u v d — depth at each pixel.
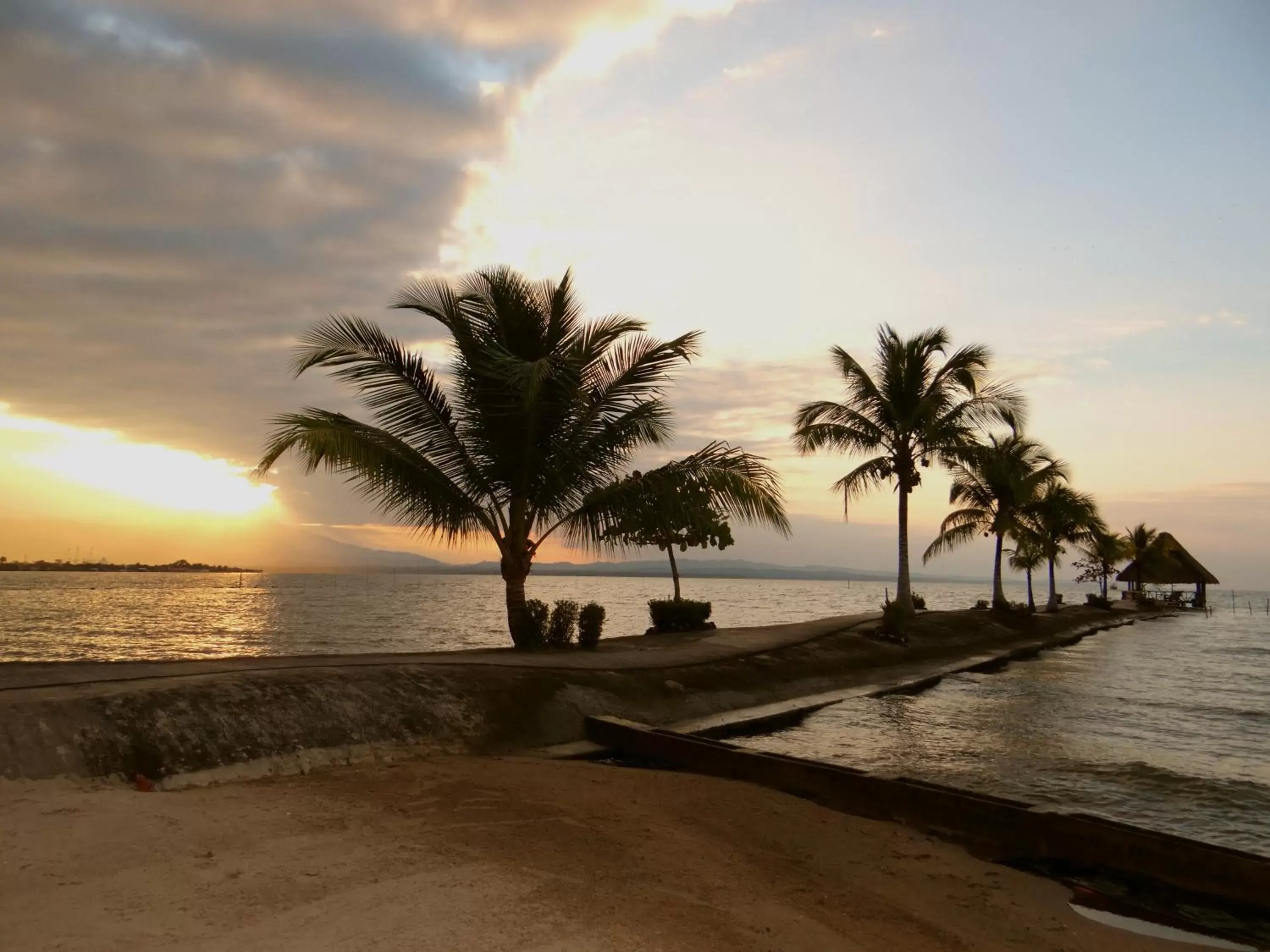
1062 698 19.81
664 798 8.48
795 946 4.84
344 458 14.30
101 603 72.56
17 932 4.15
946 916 5.84
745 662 18.22
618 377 16.61
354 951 4.18
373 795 7.73
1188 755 13.55
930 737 14.38
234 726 9.02
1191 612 78.94
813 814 8.40
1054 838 7.38
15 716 7.77
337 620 51.22
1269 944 5.90
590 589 152.12
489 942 4.41
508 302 16.66
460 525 16.61
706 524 21.09
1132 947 5.70
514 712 11.92
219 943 4.18
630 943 4.55
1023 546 43.81
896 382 27.50
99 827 5.92
